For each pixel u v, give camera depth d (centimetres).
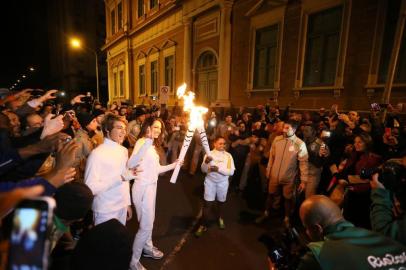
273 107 816
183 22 1329
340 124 439
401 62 591
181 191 563
